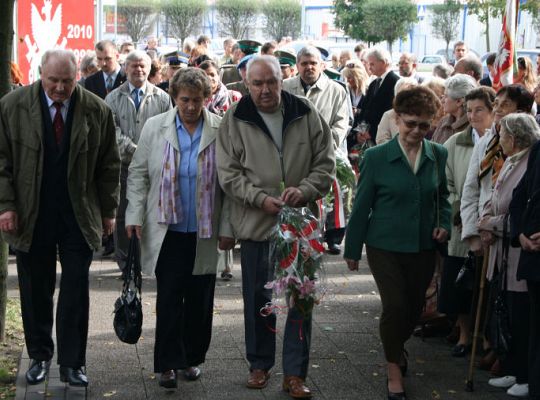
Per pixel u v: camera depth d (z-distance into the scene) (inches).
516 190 241.0
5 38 278.5
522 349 252.2
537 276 232.4
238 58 601.3
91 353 282.4
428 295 313.6
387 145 253.6
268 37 1942.7
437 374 273.7
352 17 1615.4
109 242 435.8
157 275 252.1
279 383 259.4
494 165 264.2
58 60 235.0
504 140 255.6
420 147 253.3
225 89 403.9
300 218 242.8
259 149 247.4
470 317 288.0
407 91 248.5
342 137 397.4
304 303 244.1
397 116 250.8
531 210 233.9
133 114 381.4
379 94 459.8
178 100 248.4
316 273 244.4
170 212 247.0
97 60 465.7
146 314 330.6
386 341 250.4
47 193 244.2
